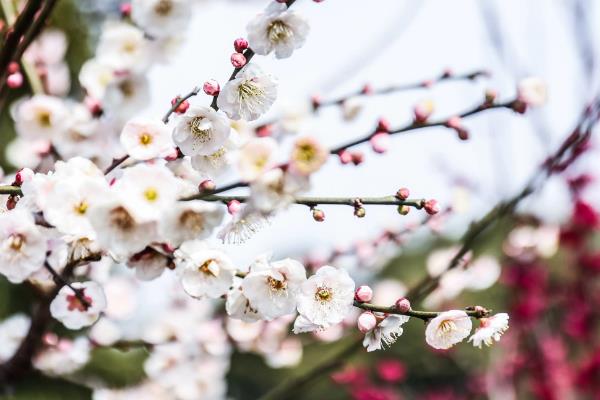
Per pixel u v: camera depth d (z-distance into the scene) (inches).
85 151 35.9
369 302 31.0
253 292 30.0
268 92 30.1
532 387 65.2
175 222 29.0
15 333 39.7
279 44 30.4
